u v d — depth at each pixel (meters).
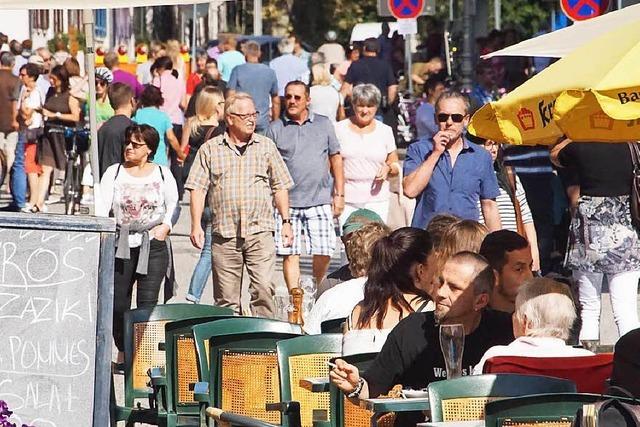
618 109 15.02
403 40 92.94
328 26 147.75
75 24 120.44
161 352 24.28
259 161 32.81
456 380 16.22
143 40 137.00
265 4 148.50
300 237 37.00
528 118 16.53
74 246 19.27
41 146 59.94
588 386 16.67
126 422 23.25
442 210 30.23
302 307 26.70
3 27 110.81
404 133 85.19
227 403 20.86
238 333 20.80
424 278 20.06
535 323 17.33
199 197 32.78
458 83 76.19
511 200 31.27
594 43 16.34
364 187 37.75
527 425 14.40
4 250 19.23
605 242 30.03
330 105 57.47
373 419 18.27
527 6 132.38
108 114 58.59
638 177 29.59
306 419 20.19
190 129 48.19
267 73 57.53
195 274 38.19
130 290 30.59
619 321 30.16
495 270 21.08
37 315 19.16
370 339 19.91
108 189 30.44
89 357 19.09
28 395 19.05
